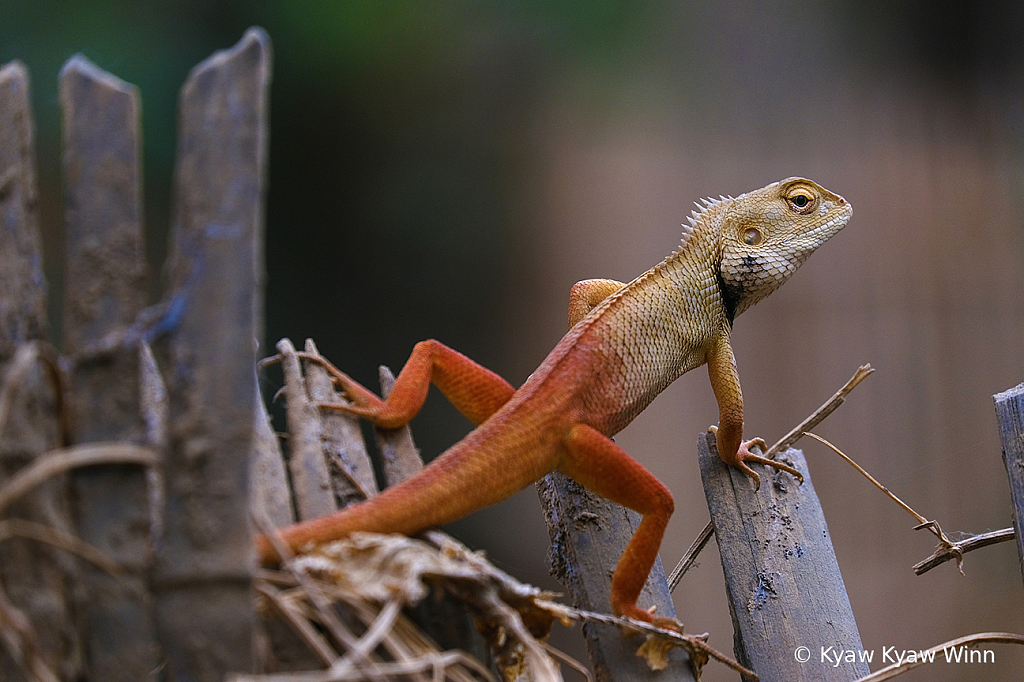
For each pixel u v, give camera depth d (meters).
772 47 14.23
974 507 11.89
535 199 14.41
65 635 2.08
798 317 13.09
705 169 14.54
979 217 13.75
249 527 2.04
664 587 3.50
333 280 13.34
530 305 14.44
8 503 1.98
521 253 14.37
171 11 10.98
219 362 2.02
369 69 12.61
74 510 2.16
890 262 13.65
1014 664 9.53
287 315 13.01
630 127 14.56
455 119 13.66
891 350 13.02
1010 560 10.89
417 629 2.56
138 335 2.05
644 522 3.20
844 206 4.37
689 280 3.99
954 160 14.02
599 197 14.54
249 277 2.06
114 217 2.14
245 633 2.00
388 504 2.61
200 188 2.05
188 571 1.97
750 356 12.97
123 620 2.09
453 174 13.87
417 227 13.59
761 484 3.85
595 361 3.54
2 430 2.03
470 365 3.77
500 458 2.97
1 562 2.05
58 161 9.91
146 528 2.12
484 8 12.76
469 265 13.96
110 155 2.14
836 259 13.48
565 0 13.09
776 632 3.42
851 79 14.33
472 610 2.46
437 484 2.73
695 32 14.15
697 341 3.97
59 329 9.56
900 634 10.30
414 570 2.13
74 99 2.17
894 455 12.42
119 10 10.55
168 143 10.77
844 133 14.41
